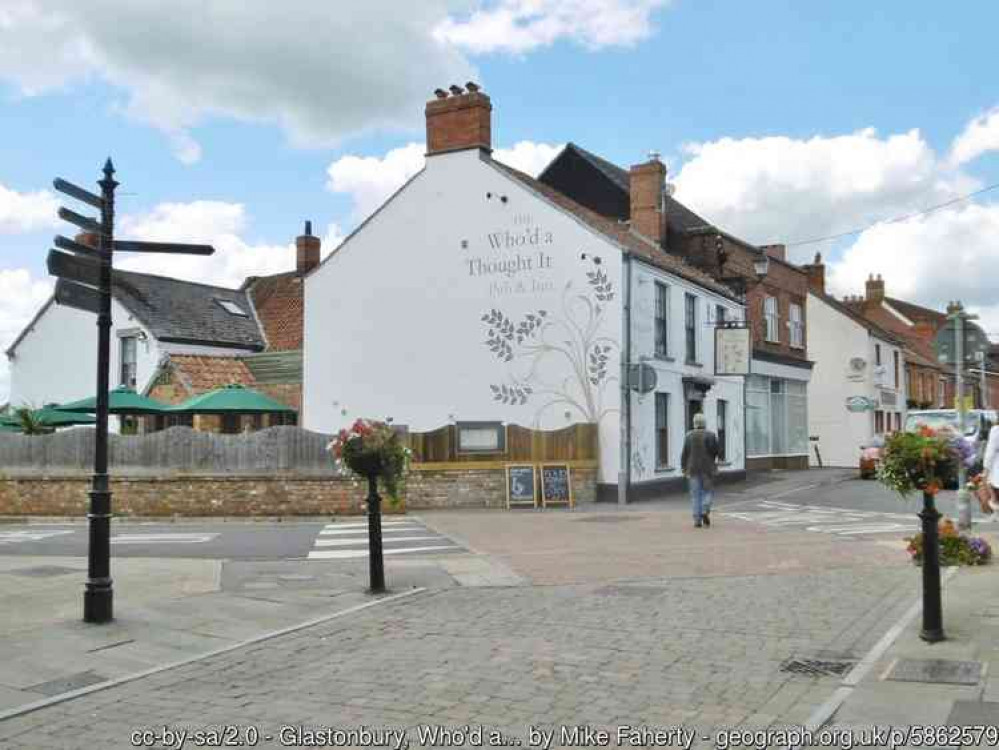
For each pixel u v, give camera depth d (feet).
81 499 69.62
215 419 91.20
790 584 34.04
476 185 77.66
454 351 77.82
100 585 29.04
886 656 23.40
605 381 71.67
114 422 96.27
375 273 81.51
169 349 98.12
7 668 24.18
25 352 108.37
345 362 82.23
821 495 77.10
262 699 21.21
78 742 18.65
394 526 58.03
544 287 74.43
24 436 72.95
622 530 52.60
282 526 59.98
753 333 103.40
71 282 28.66
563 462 69.46
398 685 21.95
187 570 39.24
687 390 82.64
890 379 142.51
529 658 24.09
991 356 209.87
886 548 43.06
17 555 45.70
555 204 74.49
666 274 79.00
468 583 35.73
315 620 29.27
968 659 22.98
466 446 68.85
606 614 29.35
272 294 115.14
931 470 25.03
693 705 20.07
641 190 96.63
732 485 87.66
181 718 20.01
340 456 33.99
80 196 28.94
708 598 31.68
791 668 22.80
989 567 36.40
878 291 177.37
